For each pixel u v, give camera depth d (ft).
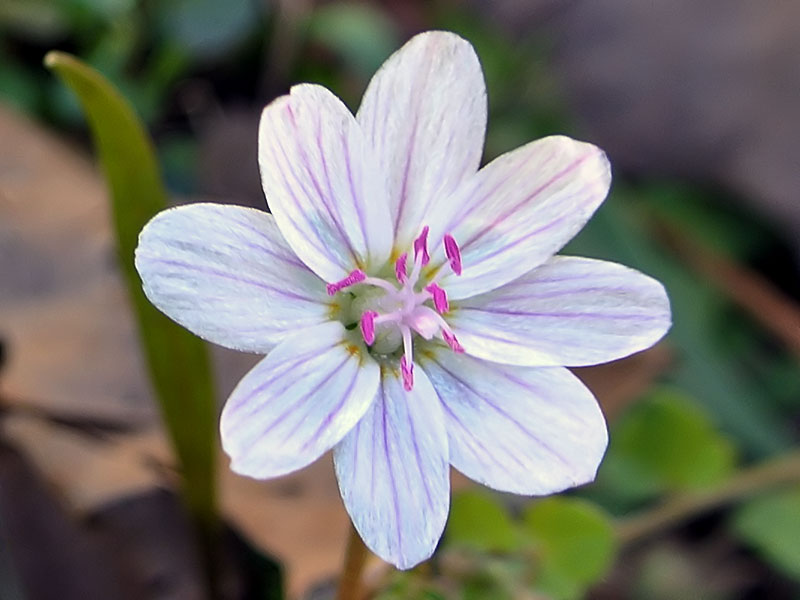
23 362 0.21
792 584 0.24
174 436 0.18
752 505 0.23
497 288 0.15
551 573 0.19
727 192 0.30
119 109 0.16
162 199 0.17
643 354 0.23
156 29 0.29
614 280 0.15
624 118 0.31
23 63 0.28
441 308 0.15
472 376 0.15
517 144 0.30
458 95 0.15
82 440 0.21
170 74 0.29
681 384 0.25
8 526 0.19
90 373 0.22
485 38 0.32
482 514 0.19
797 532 0.22
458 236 0.15
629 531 0.22
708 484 0.22
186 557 0.20
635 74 0.32
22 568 0.19
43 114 0.27
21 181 0.24
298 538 0.20
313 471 0.21
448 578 0.19
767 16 0.31
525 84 0.31
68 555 0.19
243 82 0.30
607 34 0.32
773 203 0.29
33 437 0.21
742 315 0.28
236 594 0.20
